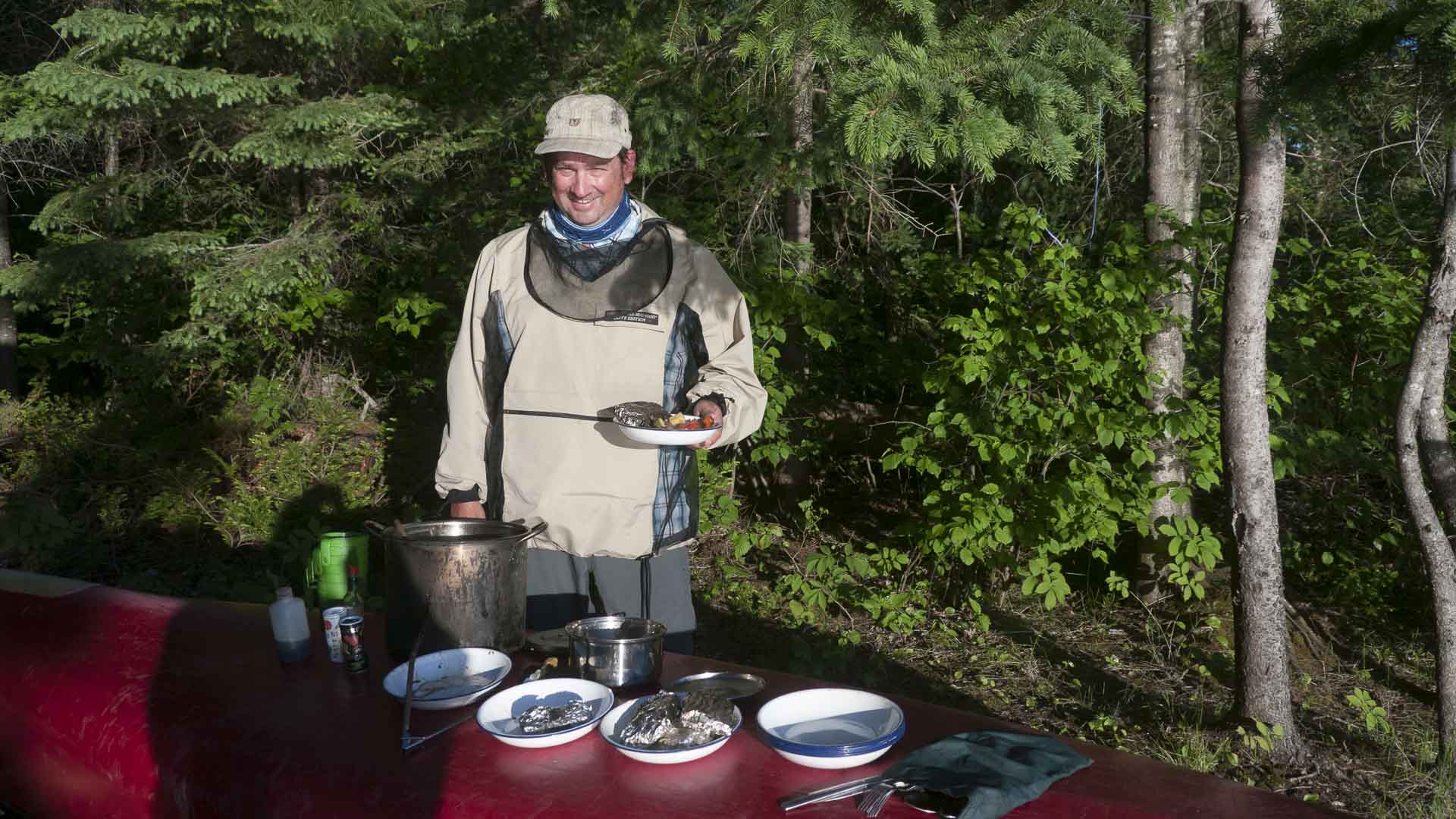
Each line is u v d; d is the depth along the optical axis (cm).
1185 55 569
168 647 185
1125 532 631
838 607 589
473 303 240
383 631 197
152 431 799
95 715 165
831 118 296
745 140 641
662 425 217
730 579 614
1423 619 586
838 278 820
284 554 616
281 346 906
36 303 787
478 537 191
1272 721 412
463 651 172
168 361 827
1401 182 739
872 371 739
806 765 131
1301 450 567
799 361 714
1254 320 395
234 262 741
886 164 653
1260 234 386
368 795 131
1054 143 259
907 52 262
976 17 273
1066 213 855
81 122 723
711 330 238
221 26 700
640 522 231
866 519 728
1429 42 253
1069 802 119
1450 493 422
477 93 770
